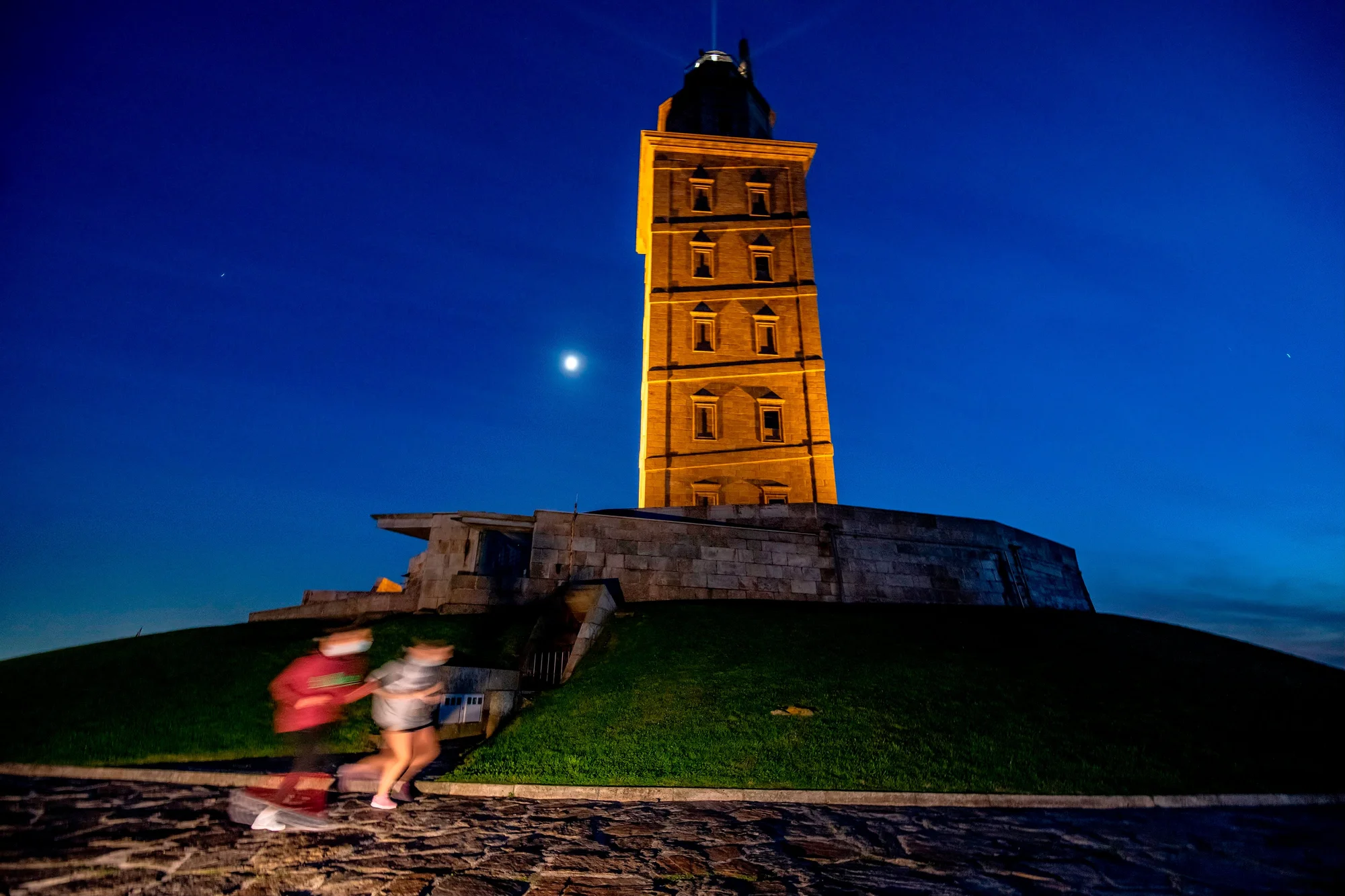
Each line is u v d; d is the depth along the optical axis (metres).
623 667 13.40
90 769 8.81
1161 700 11.96
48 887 4.92
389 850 6.03
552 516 18.97
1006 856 6.12
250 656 13.81
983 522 24.36
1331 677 14.62
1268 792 8.49
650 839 6.55
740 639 14.76
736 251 37.97
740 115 42.69
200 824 6.69
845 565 21.30
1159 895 5.18
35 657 13.62
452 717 11.70
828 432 34.06
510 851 6.12
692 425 33.78
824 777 8.76
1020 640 15.48
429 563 18.52
